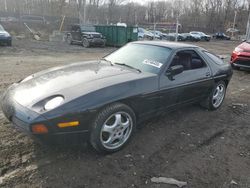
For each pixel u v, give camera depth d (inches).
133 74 145.5
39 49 637.9
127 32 798.5
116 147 133.2
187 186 113.0
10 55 488.7
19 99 123.1
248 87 301.7
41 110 112.3
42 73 151.8
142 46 178.1
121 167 122.6
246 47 397.1
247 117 199.0
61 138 115.0
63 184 108.8
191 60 179.2
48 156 126.3
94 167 121.1
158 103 150.6
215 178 120.0
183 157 134.9
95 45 773.3
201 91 184.4
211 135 162.6
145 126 167.5
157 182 114.0
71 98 116.1
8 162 119.6
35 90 126.6
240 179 120.6
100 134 124.0
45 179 110.6
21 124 114.3
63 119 112.1
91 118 119.7
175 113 193.8
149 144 145.3
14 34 953.5
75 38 820.0
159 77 149.6
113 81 133.0
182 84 162.7
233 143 154.5
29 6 1657.2
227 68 208.5
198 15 2903.5
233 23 2630.4
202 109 207.0
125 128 135.2
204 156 137.4
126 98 130.5
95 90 122.6
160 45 173.6
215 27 2699.3
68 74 142.9
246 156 141.0
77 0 1797.5
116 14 2420.0
